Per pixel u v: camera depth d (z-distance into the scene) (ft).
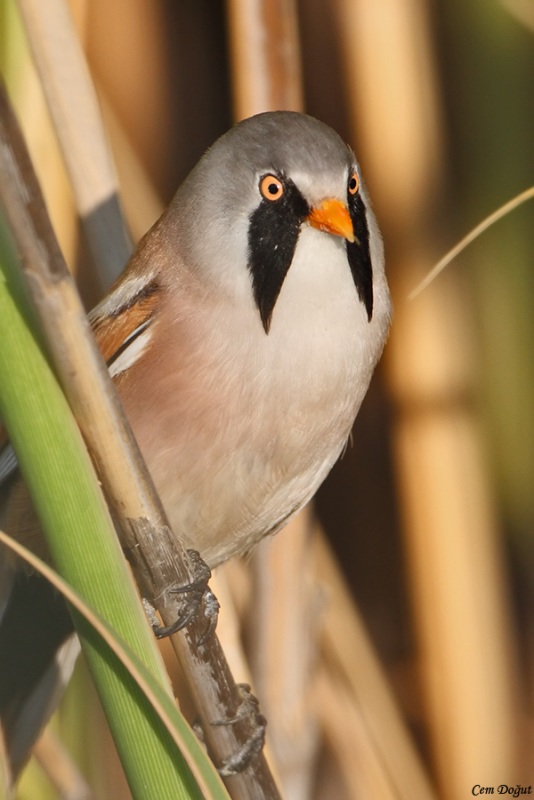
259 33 5.76
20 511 5.69
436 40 5.92
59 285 5.51
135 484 5.57
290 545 5.79
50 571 5.51
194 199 5.70
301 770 5.79
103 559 5.53
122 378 5.69
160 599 5.59
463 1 5.93
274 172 5.68
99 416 5.54
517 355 5.94
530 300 5.94
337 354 5.69
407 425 5.83
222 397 5.68
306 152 5.68
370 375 5.72
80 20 5.76
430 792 5.82
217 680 5.62
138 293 5.70
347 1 5.83
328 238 5.68
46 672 5.69
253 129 5.69
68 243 5.77
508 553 5.97
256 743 5.64
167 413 5.68
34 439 5.52
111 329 5.70
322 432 5.70
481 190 5.93
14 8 5.73
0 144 5.49
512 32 5.90
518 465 5.94
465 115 5.94
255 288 5.68
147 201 5.83
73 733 5.75
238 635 5.74
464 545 5.83
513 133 5.92
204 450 5.68
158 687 5.51
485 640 5.84
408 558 5.84
